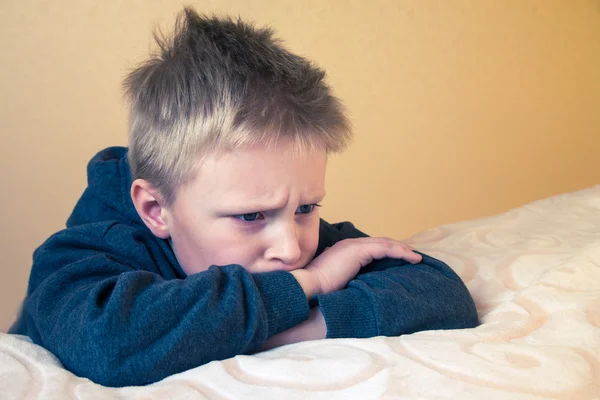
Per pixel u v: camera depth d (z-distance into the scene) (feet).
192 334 1.91
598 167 10.46
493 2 8.89
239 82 2.35
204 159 2.30
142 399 1.65
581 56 10.00
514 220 3.97
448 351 1.85
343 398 1.58
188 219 2.43
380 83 8.00
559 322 2.19
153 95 2.50
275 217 2.34
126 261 2.51
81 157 6.18
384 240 2.72
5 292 5.95
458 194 8.92
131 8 6.23
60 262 2.47
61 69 6.01
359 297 2.27
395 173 8.28
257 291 2.10
